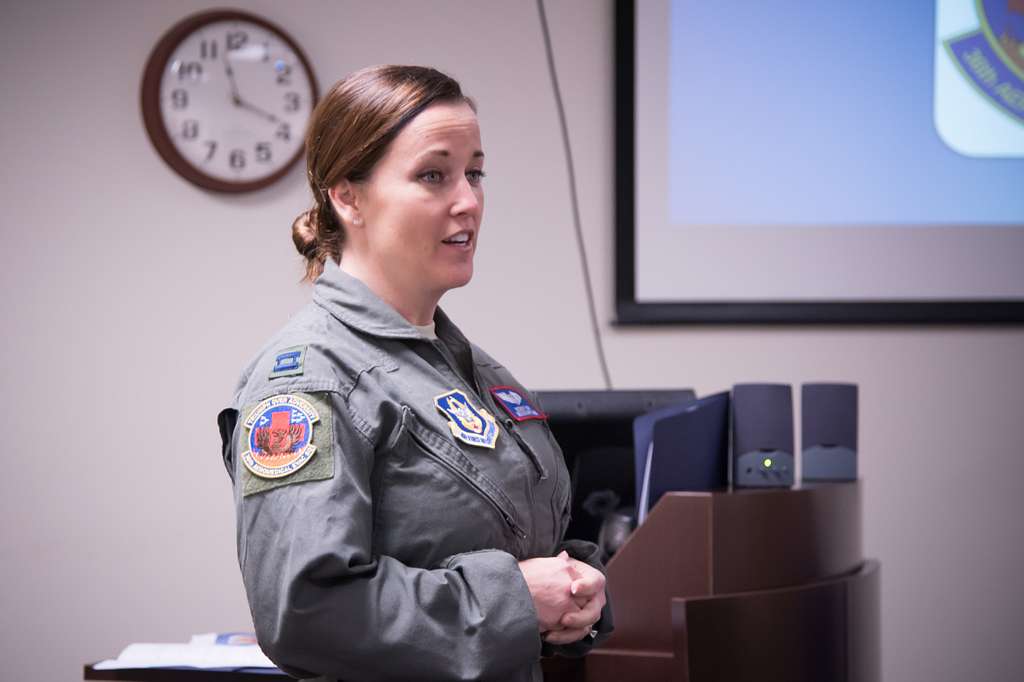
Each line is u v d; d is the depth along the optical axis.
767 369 5.45
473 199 2.23
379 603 1.92
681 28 5.39
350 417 2.05
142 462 5.29
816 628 3.19
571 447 3.56
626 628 3.05
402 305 2.29
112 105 5.32
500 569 2.04
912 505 5.45
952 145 5.42
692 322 5.38
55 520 5.23
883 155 5.41
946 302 5.39
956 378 5.47
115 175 5.31
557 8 5.50
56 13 5.31
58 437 5.25
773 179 5.41
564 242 5.47
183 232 5.35
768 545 3.17
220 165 5.31
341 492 1.94
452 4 5.48
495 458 2.19
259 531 1.96
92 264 5.29
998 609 5.44
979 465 5.46
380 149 2.19
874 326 5.45
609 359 5.45
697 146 5.39
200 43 5.31
